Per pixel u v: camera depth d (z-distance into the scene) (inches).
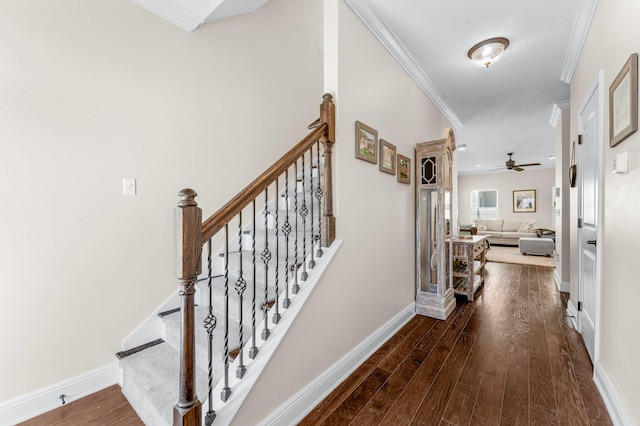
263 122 110.2
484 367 82.4
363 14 88.6
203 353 64.9
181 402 44.7
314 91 134.6
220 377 59.6
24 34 60.0
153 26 79.0
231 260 95.6
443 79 132.9
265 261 60.1
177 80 84.2
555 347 94.0
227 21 97.5
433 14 91.7
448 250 132.0
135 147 75.7
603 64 76.3
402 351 92.9
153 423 55.7
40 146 62.0
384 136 103.3
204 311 82.8
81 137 67.2
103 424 59.5
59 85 64.2
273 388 57.5
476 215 432.8
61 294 65.1
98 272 70.2
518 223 382.9
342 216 80.4
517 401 67.4
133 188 75.4
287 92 120.8
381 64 101.3
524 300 144.9
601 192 75.4
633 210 56.0
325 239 77.2
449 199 133.4
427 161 124.6
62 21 64.5
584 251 99.1
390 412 64.6
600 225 75.5
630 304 56.6
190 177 87.4
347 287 81.7
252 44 106.4
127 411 63.2
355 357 83.4
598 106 78.5
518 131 213.9
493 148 267.3
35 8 61.2
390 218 106.7
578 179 109.7
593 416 62.4
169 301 82.1
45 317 63.2
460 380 76.2
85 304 68.4
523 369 81.0
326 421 62.2
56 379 64.5
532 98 154.0
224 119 96.6
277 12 116.8
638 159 53.9
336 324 76.8
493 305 137.6
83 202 67.7
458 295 153.4
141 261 77.2
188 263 44.5
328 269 74.0
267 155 111.6
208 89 92.0
